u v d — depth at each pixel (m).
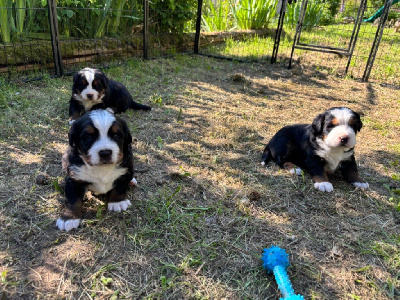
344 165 0.83
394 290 0.52
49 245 0.56
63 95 1.25
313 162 0.82
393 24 3.82
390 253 0.59
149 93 1.38
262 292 0.50
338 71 1.94
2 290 0.47
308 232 0.64
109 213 0.65
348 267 0.56
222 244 0.60
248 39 2.68
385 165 0.92
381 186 0.82
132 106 1.20
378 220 0.68
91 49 1.66
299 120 1.22
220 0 2.94
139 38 1.92
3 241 0.56
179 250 0.58
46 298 0.47
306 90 1.59
